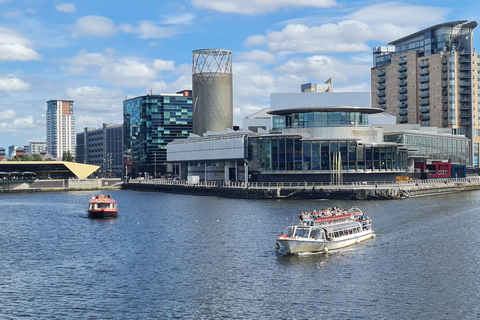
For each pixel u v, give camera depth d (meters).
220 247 81.19
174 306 54.53
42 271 68.56
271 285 60.97
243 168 199.50
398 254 75.12
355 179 165.00
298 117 171.50
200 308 53.94
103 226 107.75
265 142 167.50
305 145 163.25
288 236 77.19
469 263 69.81
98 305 55.06
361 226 85.62
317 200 148.75
